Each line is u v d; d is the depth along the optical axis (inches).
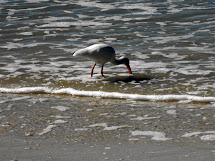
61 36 844.6
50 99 444.1
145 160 254.8
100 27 932.0
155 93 465.7
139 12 1101.7
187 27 914.7
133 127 335.3
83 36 842.8
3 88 490.3
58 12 1118.4
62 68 607.8
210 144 285.9
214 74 548.7
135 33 861.2
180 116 366.9
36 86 507.8
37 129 330.3
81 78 550.0
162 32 867.4
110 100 438.3
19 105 415.8
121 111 389.7
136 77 550.6
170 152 269.4
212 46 729.0
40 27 938.7
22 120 358.0
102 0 1282.0
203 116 364.8
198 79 526.0
